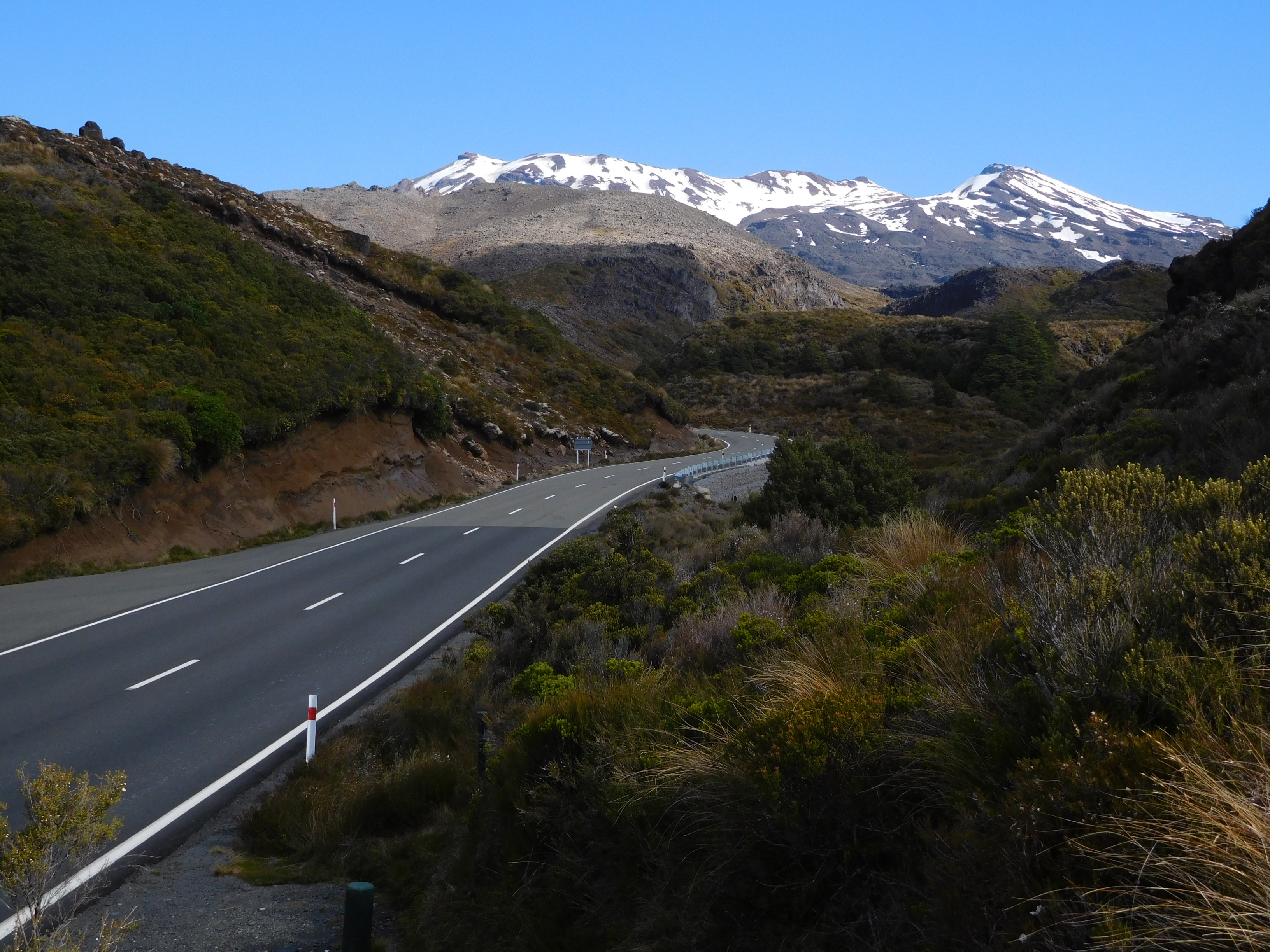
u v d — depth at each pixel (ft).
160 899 20.54
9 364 79.36
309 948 17.93
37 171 138.51
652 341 649.61
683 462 189.88
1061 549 17.95
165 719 34.12
